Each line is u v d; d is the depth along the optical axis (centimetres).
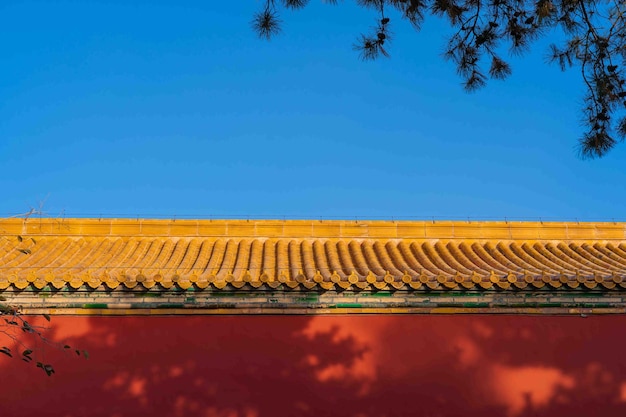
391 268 1361
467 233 1561
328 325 1219
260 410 1171
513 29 892
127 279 1180
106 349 1184
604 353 1239
